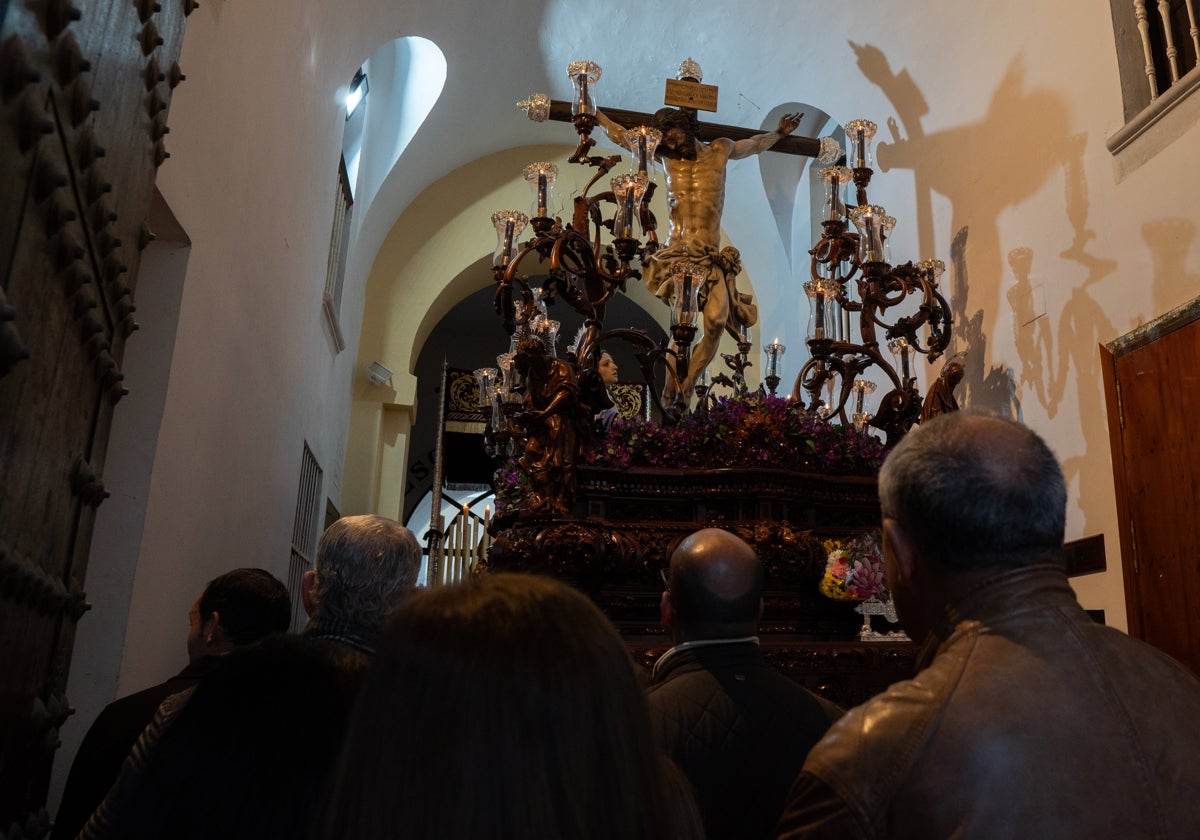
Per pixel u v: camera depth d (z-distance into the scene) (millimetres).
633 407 10234
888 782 1193
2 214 1630
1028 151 5418
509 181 10016
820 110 8523
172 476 3719
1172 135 4238
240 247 4535
